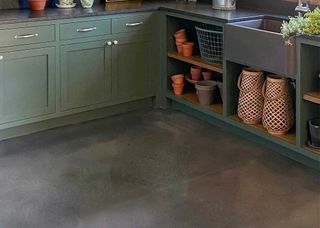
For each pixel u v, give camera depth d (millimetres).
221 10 4137
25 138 3830
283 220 2686
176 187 3064
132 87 4371
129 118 4293
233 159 3461
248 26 3801
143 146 3695
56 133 3936
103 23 4047
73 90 4031
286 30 3184
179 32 4367
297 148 3340
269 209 2797
